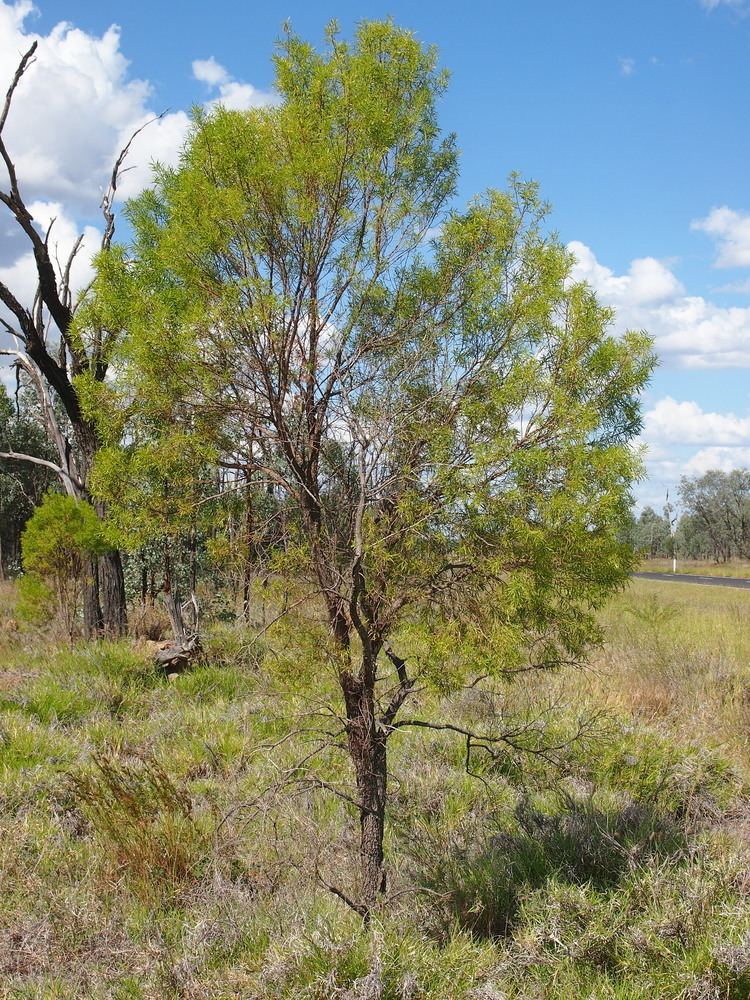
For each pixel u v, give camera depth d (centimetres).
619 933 373
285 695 428
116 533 407
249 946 384
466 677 381
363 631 365
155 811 515
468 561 354
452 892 423
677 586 3666
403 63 406
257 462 407
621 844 471
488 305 389
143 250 396
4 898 435
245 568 416
